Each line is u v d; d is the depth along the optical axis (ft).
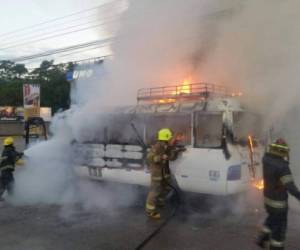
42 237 17.43
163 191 21.97
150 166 20.86
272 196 14.12
